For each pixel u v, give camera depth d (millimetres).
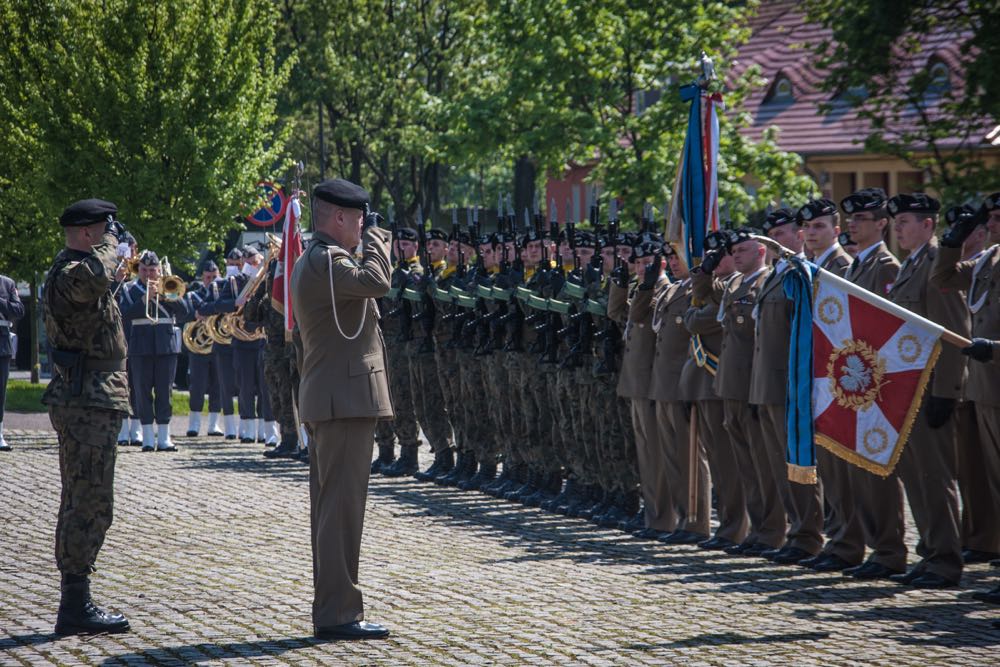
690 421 24562
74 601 16922
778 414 22172
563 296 28109
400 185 89000
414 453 34156
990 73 30219
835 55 32906
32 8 53750
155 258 39062
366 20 82688
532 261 29859
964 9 31234
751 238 21281
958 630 17078
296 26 82750
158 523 26047
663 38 51250
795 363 20438
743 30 52844
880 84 32656
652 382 25016
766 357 22281
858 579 20859
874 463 19828
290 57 57094
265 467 35188
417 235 34031
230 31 54469
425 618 17750
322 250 16734
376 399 16750
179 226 53656
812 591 19781
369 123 84500
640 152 51750
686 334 24781
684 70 50656
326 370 16688
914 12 31188
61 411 17062
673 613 18109
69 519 16953
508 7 54719
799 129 63562
